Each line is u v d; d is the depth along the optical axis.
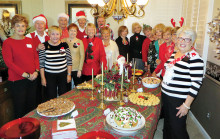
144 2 2.13
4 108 2.52
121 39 3.95
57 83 2.65
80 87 2.10
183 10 3.76
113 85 1.79
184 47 1.60
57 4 4.53
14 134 1.04
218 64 2.21
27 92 2.46
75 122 1.42
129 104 1.76
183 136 1.81
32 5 4.05
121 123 1.32
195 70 1.58
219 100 2.18
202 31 2.64
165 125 2.03
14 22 2.16
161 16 4.08
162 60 2.53
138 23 4.19
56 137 1.17
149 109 1.67
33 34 2.85
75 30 2.83
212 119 2.35
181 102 1.71
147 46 3.76
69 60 2.71
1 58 2.57
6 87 2.55
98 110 1.62
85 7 4.49
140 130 1.33
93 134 1.18
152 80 2.33
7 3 3.23
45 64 2.56
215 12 2.33
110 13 2.31
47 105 1.61
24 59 2.29
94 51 2.92
